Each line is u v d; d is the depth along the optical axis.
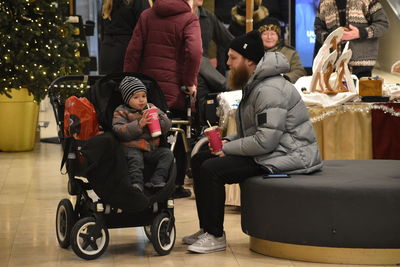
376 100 10.12
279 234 7.87
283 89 8.10
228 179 8.23
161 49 10.98
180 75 11.01
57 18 15.52
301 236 7.76
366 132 10.02
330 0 13.61
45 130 19.30
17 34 14.98
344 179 7.93
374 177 8.03
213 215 8.27
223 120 10.31
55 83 8.77
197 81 12.23
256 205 8.03
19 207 10.79
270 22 12.63
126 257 8.13
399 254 7.70
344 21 13.53
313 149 8.25
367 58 13.56
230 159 8.20
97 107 8.12
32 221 9.93
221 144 8.34
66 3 15.77
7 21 14.68
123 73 8.38
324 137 10.05
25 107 15.80
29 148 16.12
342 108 10.00
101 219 8.01
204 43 12.84
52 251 8.43
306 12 16.12
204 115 11.37
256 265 7.77
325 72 10.17
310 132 8.26
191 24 10.91
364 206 7.58
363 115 9.99
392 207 7.59
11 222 9.89
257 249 8.26
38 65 15.26
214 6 16.09
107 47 12.73
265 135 7.94
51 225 9.69
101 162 7.74
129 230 9.42
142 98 8.06
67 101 8.17
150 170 8.26
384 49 19.03
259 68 8.12
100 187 7.79
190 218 10.01
